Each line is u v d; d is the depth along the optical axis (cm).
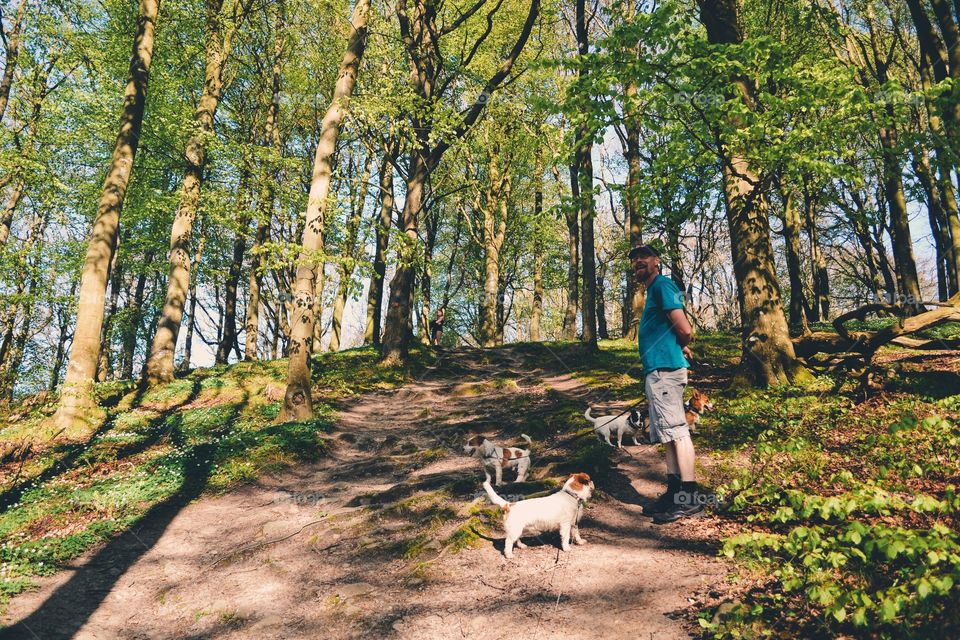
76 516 686
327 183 1123
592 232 1628
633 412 672
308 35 2150
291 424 1030
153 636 427
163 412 1259
